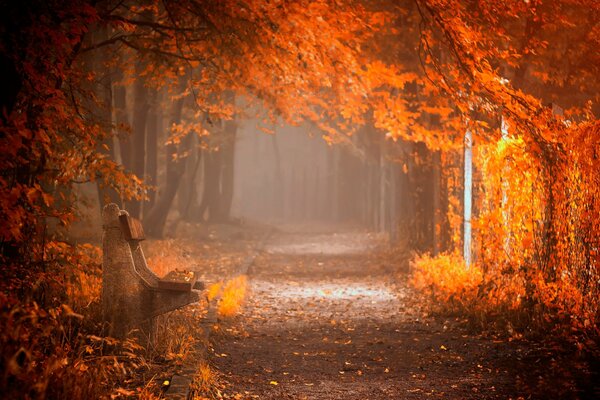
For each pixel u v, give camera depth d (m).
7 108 7.11
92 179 9.52
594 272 9.97
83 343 7.64
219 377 8.48
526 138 10.56
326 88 11.76
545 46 12.77
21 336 5.98
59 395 5.89
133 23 10.47
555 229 11.16
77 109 9.32
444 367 9.17
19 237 6.89
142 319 8.77
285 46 9.22
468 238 16.20
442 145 11.87
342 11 9.50
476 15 10.84
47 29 7.15
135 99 24.09
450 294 14.03
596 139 9.85
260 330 12.05
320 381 8.52
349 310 14.59
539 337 10.34
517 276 12.33
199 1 9.70
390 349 10.45
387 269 22.56
